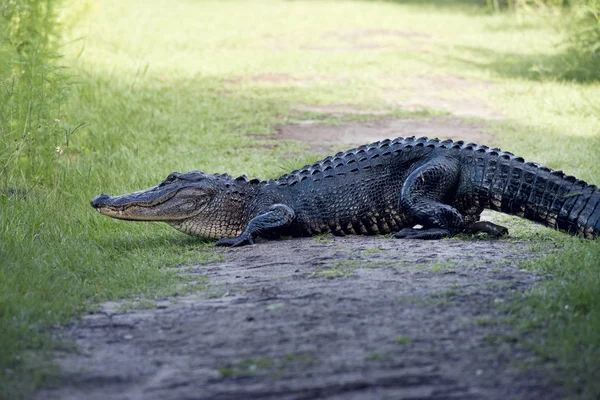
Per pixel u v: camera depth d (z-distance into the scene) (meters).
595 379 7.36
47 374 7.88
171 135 21.73
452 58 35.62
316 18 49.91
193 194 13.41
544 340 8.20
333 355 8.11
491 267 10.86
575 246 11.66
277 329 8.86
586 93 27.38
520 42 39.97
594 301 9.03
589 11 30.50
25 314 9.31
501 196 13.10
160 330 9.08
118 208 13.27
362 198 13.41
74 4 32.31
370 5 57.31
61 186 16.30
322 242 12.90
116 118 22.45
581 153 19.42
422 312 9.12
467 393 7.29
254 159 19.45
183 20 45.72
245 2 56.75
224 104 26.03
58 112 19.31
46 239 12.90
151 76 29.19
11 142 16.42
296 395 7.38
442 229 12.98
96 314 9.71
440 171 13.15
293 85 29.52
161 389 7.60
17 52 19.22
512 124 23.62
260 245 13.01
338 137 22.31
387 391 7.38
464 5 57.59
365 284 10.24
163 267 11.85
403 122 24.27
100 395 7.53
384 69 32.97
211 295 10.27
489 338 8.30
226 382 7.67
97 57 30.11
